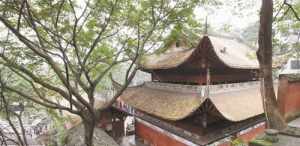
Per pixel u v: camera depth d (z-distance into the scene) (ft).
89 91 36.32
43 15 33.65
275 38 44.60
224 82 78.54
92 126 34.88
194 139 61.52
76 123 75.56
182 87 75.05
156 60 93.40
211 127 61.41
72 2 35.22
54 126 61.21
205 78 72.43
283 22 43.52
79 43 41.27
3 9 29.09
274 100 31.50
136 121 94.43
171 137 71.15
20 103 46.03
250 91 83.71
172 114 64.59
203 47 62.85
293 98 40.63
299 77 41.83
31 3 32.68
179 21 44.37
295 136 28.14
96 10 38.70
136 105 85.71
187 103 66.28
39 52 28.78
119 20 42.09
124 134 99.19
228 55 79.46
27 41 28.86
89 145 35.63
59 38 32.01
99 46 43.80
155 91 90.33
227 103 66.64
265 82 31.65
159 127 77.56
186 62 71.00
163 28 45.24
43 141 64.95
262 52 31.35
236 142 55.62
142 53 44.60
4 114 46.34
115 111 92.99
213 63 68.13
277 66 87.25
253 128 75.31
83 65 35.76
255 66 81.71
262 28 30.68
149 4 42.04
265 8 29.94
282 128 30.45
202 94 64.59
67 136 64.28
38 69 45.37
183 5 42.47
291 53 59.06
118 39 45.85
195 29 53.78
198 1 41.88
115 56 44.62
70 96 30.53
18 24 26.81
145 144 87.15
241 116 61.77
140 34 45.60
